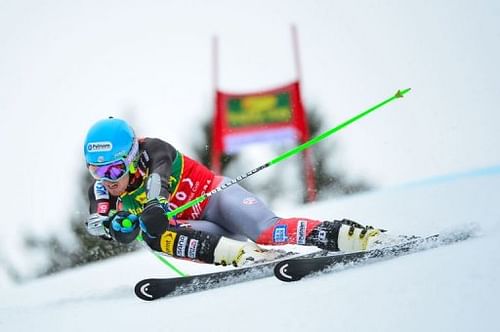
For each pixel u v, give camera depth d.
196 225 17.16
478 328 10.13
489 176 26.34
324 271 14.40
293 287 13.80
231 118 58.81
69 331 14.10
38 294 20.77
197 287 15.52
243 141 58.41
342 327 10.98
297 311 12.09
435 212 20.95
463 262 12.73
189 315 13.23
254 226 16.86
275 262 15.36
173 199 17.20
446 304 11.04
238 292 14.37
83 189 56.91
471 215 19.05
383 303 11.58
